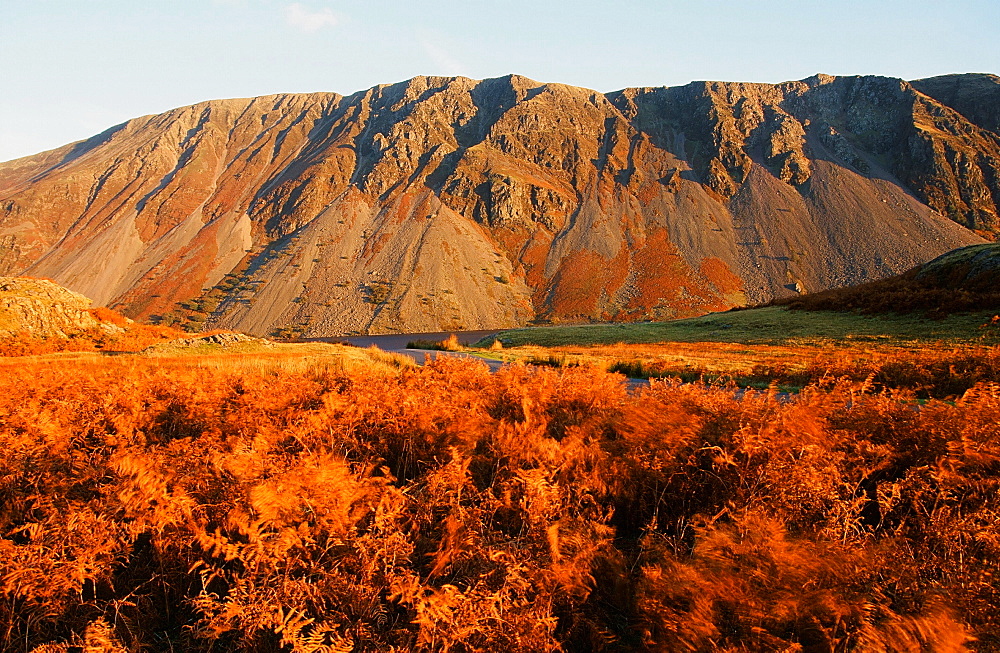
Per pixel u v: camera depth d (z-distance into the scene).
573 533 3.87
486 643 3.02
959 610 2.86
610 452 5.27
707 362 17.38
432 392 7.26
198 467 4.58
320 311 179.00
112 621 3.37
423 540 3.89
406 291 187.25
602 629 3.32
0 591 3.22
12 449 4.80
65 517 3.84
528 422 5.70
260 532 3.64
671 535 4.25
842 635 2.87
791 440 4.66
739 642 2.95
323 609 3.25
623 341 36.38
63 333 25.91
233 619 3.18
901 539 3.50
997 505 3.79
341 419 5.91
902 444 5.09
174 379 8.45
